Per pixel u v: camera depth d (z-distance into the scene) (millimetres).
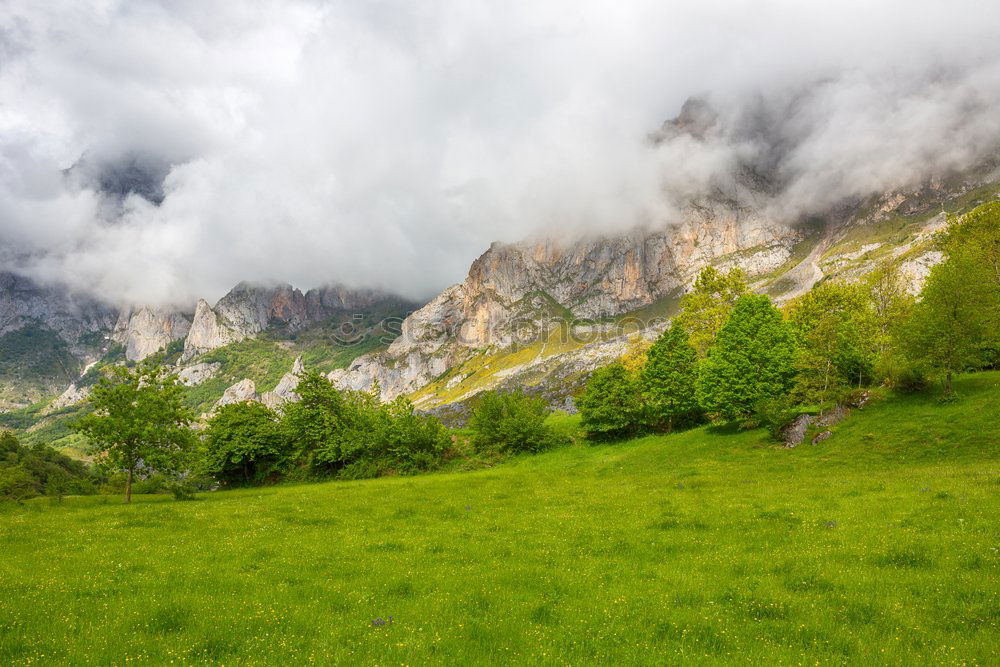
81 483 60750
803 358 50750
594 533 21703
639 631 11438
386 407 74500
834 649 10430
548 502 31656
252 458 68000
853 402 45906
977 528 17828
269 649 10617
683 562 16797
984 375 44500
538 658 10148
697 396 59688
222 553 19547
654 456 52031
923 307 44125
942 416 39188
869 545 17141
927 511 20812
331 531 24438
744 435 50219
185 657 10148
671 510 25547
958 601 12422
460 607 13156
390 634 11352
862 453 38781
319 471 69188
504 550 19312
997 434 34938
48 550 20375
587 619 12227
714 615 12180
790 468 38906
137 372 46281
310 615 12648
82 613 12750
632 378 66062
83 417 43938
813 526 20391
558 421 81875
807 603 12727
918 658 9750
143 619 12188
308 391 71688
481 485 43125
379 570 16922
